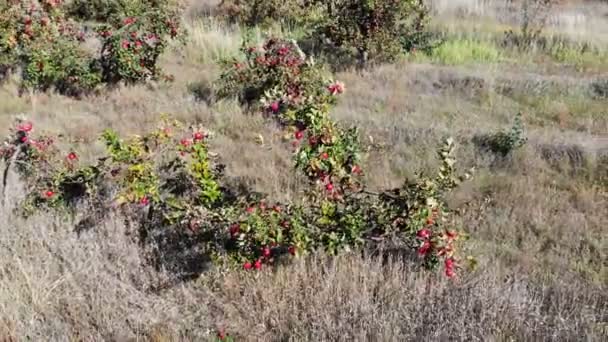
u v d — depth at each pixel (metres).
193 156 5.52
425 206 4.71
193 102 9.23
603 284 4.98
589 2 16.66
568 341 4.30
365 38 10.73
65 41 9.77
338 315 4.59
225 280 4.93
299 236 4.59
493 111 8.84
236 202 5.10
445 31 12.91
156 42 10.01
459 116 8.66
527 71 10.71
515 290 4.72
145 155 5.81
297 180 6.47
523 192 6.37
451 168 4.93
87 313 4.68
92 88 9.59
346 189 4.91
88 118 8.51
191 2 15.26
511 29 13.13
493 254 5.32
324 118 4.81
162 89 9.85
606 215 6.05
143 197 5.29
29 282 4.77
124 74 9.70
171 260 5.22
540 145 7.46
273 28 13.39
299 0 13.91
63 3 12.56
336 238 4.65
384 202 4.86
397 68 10.79
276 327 4.57
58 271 5.11
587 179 6.79
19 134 6.05
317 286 4.81
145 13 10.00
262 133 7.94
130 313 4.68
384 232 4.86
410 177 6.69
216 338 4.46
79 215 5.66
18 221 5.59
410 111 8.91
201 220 4.92
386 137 7.83
